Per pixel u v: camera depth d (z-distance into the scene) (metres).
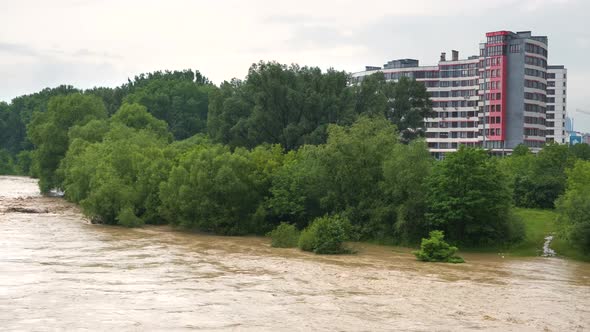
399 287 37.91
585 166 65.38
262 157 70.50
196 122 176.62
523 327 28.28
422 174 59.28
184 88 189.38
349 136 65.31
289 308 30.88
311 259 50.00
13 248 50.91
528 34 164.75
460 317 29.89
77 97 121.88
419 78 179.38
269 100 100.50
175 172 69.50
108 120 124.50
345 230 59.88
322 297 34.00
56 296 32.12
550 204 80.88
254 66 102.94
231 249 55.62
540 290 38.25
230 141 104.56
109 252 50.75
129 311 29.19
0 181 159.38
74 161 94.69
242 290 35.56
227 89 116.31
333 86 103.69
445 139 175.50
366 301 33.19
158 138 110.94
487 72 160.12
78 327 25.91
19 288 34.00
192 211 67.69
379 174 63.72
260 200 68.00
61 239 58.25
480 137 162.25
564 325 29.00
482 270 46.19
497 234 57.72
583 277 43.94
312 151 66.81
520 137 156.12
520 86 156.25
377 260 50.25
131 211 72.06
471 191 55.56
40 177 115.31
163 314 28.77
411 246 58.56
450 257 50.38
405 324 28.00
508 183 58.81
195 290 35.16
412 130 131.00
